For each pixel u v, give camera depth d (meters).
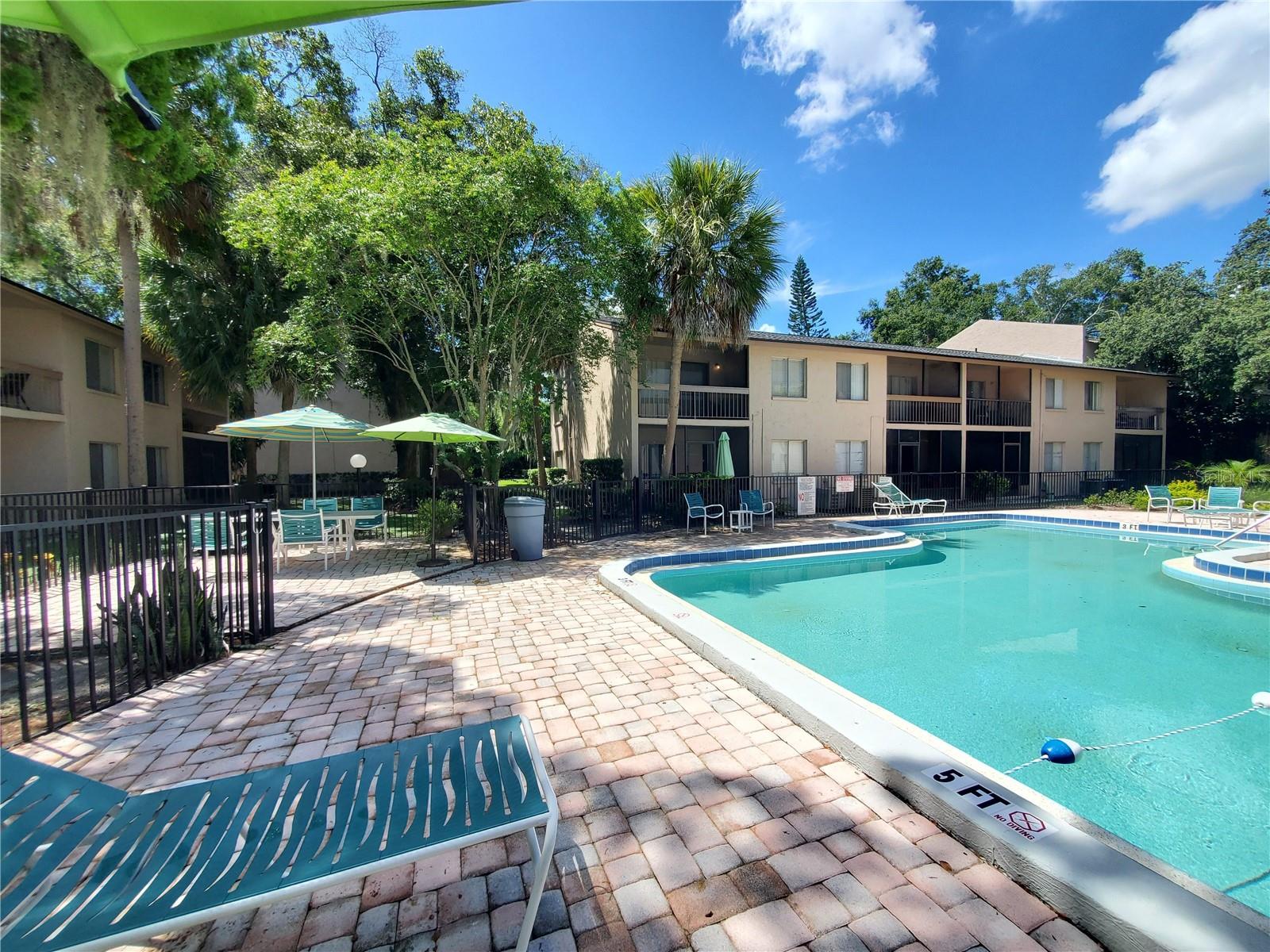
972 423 20.84
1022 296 43.72
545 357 14.07
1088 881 1.83
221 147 6.66
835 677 4.88
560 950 1.77
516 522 9.19
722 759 2.91
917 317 37.56
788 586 8.41
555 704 3.61
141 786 2.68
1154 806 2.99
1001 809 2.26
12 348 12.98
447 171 9.41
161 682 3.99
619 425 17.36
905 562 10.21
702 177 13.58
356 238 9.74
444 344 11.76
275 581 7.63
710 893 1.99
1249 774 3.29
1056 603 7.41
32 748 3.06
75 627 5.68
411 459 18.62
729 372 18.92
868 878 2.06
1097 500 18.89
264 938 1.84
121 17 1.28
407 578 7.83
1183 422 25.08
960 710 4.21
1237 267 28.59
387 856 1.56
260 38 15.83
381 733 3.24
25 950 1.27
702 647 4.51
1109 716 4.10
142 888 1.47
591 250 10.81
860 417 19.05
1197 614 6.82
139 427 11.91
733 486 14.80
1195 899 1.74
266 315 14.74
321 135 15.38
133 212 7.37
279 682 4.01
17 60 3.51
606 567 7.94
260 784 1.94
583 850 2.23
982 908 1.91
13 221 4.11
